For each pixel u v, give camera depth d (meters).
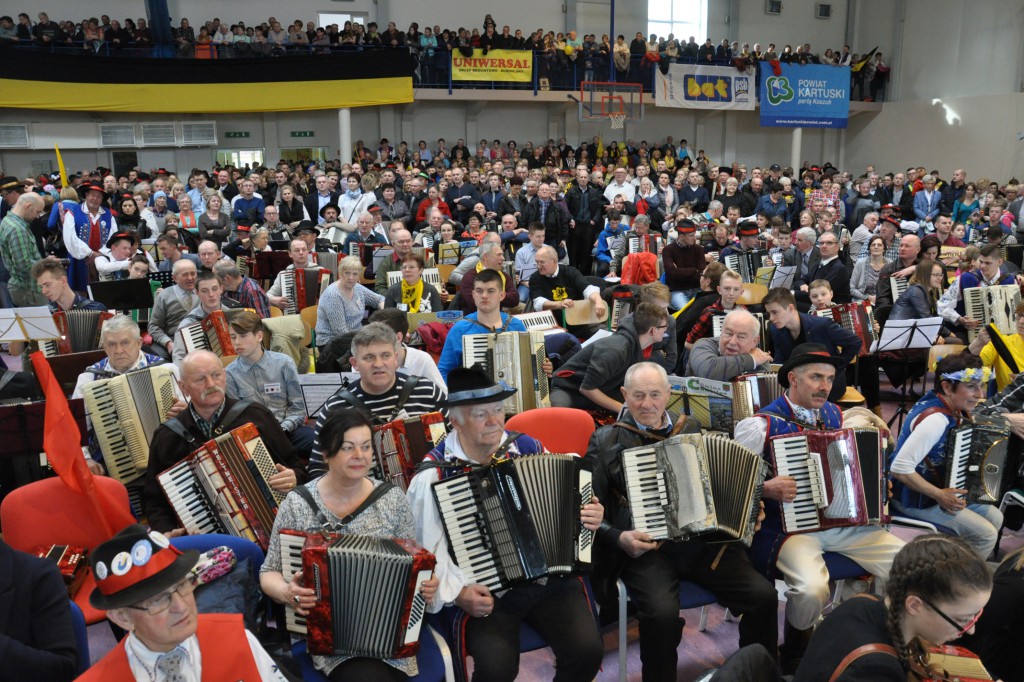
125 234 8.93
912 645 2.24
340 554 2.59
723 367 4.86
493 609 3.03
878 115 23.58
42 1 17.86
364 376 3.98
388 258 8.57
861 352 6.25
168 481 3.34
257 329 4.61
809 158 24.22
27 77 16.02
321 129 20.19
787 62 21.20
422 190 14.02
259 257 9.08
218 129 19.44
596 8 21.83
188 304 6.69
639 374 3.38
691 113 23.03
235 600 2.75
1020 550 2.88
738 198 15.54
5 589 2.35
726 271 6.09
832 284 8.16
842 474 3.40
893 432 6.79
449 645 3.00
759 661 2.13
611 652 3.69
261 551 3.01
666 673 3.19
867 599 2.35
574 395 5.11
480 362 5.09
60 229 9.77
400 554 2.62
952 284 7.79
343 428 2.83
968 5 20.91
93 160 18.58
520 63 19.52
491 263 7.62
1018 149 19.92
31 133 17.52
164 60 16.86
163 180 13.98
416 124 20.77
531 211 13.13
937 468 3.86
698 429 3.46
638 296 7.07
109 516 3.39
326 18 20.09
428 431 3.66
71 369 5.03
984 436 3.72
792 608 3.39
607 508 3.40
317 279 7.93
